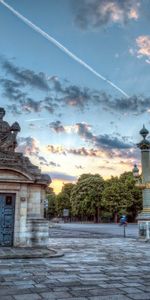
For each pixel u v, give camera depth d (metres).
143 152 26.56
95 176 87.25
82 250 17.67
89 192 83.00
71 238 27.06
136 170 26.52
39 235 17.38
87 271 10.92
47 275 10.12
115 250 17.77
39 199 18.11
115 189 74.31
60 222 92.31
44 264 12.33
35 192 18.11
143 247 19.53
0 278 9.56
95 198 83.31
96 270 11.14
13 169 17.25
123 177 76.44
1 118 18.17
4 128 18.00
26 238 17.25
